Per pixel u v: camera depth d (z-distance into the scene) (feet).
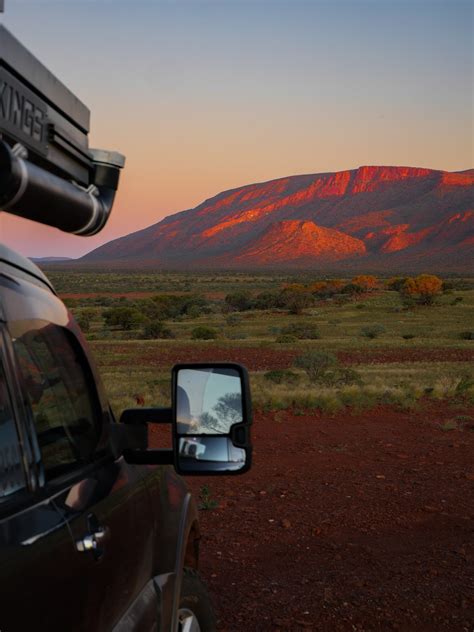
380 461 33.94
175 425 7.32
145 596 7.40
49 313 6.53
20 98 4.23
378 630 15.25
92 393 7.13
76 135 5.35
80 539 5.58
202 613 9.73
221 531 22.79
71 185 5.04
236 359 131.34
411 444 38.42
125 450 7.66
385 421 46.60
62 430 6.14
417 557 20.04
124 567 6.70
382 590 17.46
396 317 259.80
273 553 20.56
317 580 18.21
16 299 5.83
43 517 5.19
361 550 20.76
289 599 16.92
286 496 27.30
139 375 94.89
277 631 15.17
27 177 4.06
